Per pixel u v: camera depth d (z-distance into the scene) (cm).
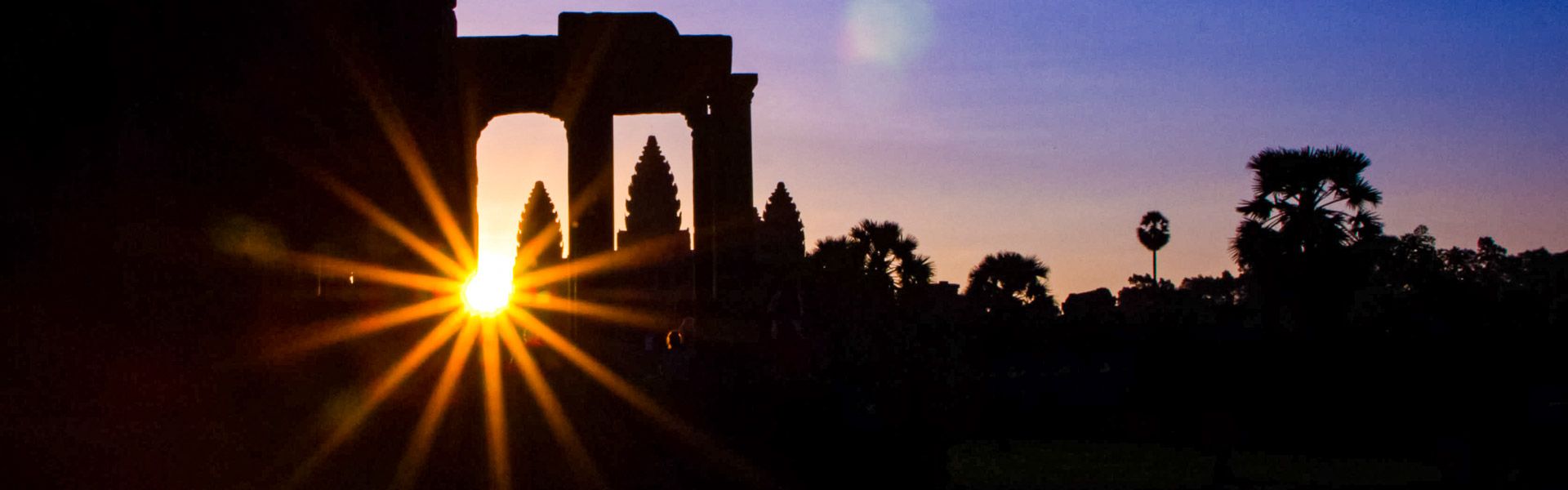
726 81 2448
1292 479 1958
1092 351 3209
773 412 1236
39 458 827
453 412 1266
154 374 1183
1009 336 3178
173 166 1259
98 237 1171
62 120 1152
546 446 1158
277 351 1366
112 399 1128
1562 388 1973
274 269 1385
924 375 1480
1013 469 2142
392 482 961
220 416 1080
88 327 1153
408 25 1677
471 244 1862
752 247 2436
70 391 1115
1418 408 2208
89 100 1173
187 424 991
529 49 2372
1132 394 2633
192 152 1286
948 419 1501
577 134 2375
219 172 1318
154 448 873
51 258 1137
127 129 1205
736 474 1182
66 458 835
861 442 1226
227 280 1314
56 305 1134
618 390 1419
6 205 1104
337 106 1544
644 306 2469
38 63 1132
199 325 1266
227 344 1292
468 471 1034
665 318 2500
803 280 2461
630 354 2205
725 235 2425
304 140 1470
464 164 1953
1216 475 1989
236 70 1345
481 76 2369
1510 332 2184
